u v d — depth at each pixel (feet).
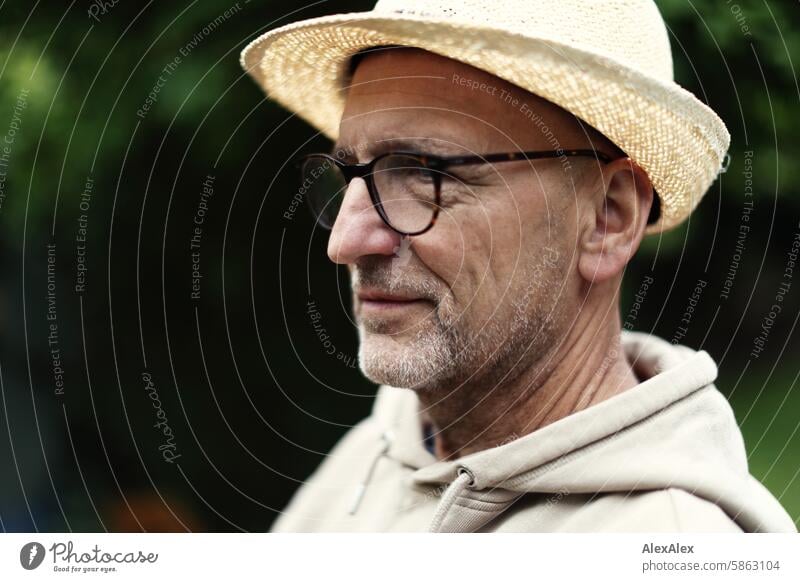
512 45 3.03
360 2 6.31
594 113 3.18
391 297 3.31
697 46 6.02
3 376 7.57
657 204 3.69
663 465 3.18
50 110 6.54
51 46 6.83
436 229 3.24
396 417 4.51
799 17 6.05
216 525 7.70
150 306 7.47
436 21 3.03
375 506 4.20
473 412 3.50
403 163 3.27
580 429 3.25
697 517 3.05
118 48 6.75
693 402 3.38
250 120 6.66
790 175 6.47
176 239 7.17
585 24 3.20
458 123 3.22
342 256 3.32
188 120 6.55
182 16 6.51
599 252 3.39
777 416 7.50
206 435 7.67
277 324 7.30
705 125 3.39
